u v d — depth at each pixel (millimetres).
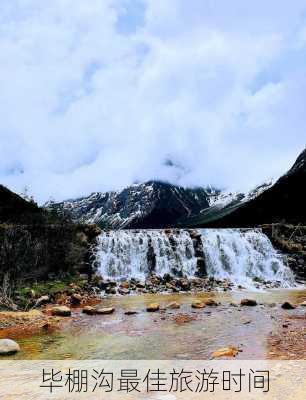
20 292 20703
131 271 30344
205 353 10547
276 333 12633
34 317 15703
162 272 30516
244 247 32562
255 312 16859
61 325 14773
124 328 14062
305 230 34688
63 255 27469
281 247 33062
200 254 31422
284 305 17922
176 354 10531
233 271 31344
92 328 14156
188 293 24719
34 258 25250
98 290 25078
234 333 12836
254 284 28203
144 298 22469
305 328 13312
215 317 15820
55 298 21281
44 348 11438
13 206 33719
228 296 22719
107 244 30859
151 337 12562
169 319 15602
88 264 29375
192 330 13461
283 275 30438
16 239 25422
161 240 31703
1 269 22750
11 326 14430
